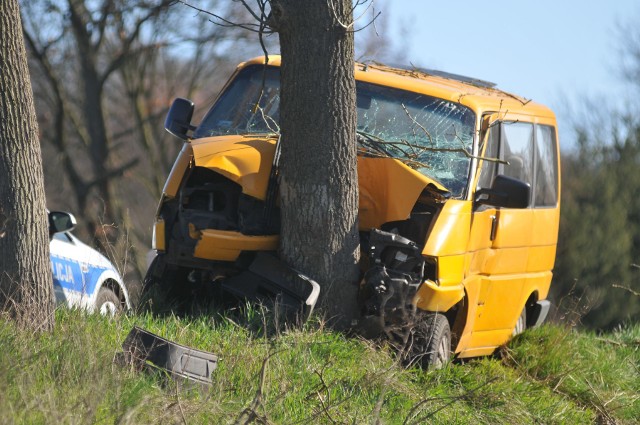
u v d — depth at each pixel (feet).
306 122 70.13
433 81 88.17
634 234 252.42
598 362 90.58
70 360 51.37
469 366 76.89
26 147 60.59
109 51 233.14
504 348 88.17
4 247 59.82
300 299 70.13
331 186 70.64
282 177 71.46
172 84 253.85
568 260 252.42
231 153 72.13
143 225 270.67
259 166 71.82
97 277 86.74
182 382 54.13
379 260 70.59
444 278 71.26
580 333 105.40
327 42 69.56
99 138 228.84
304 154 70.38
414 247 70.08
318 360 63.72
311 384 59.36
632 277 248.32
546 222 94.07
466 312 77.25
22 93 60.59
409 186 71.72
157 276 76.95
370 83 82.58
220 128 80.84
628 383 89.10
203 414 49.98
